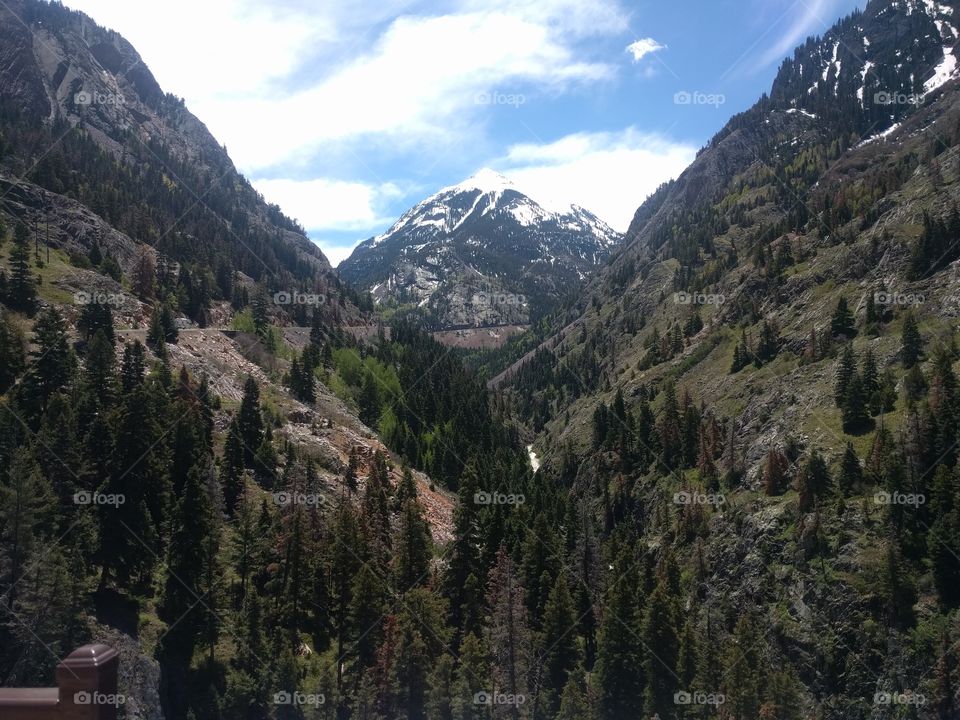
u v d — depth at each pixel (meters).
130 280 155.00
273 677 61.72
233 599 70.88
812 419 112.75
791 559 92.75
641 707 68.06
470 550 80.94
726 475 123.00
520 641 68.94
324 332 193.88
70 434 67.19
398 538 80.75
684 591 99.75
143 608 65.50
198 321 158.75
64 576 54.97
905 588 78.94
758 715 66.94
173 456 80.38
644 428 157.25
